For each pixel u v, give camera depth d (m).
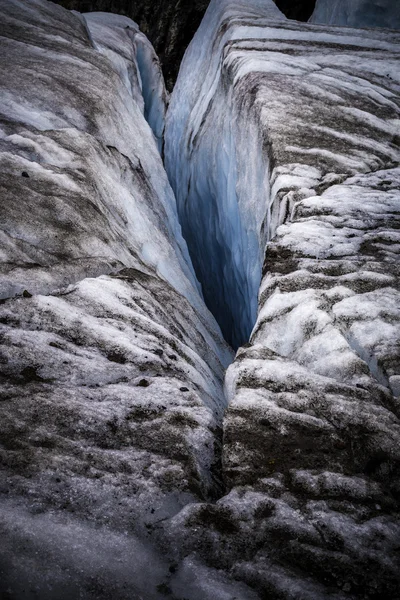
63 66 9.85
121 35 19.31
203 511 1.76
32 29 12.09
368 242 4.30
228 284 9.55
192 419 2.37
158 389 2.55
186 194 12.70
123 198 6.88
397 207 5.06
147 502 1.80
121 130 9.43
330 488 1.96
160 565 1.56
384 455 2.17
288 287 3.64
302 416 2.38
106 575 1.47
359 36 11.90
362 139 6.95
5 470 1.81
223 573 1.54
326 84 8.79
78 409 2.24
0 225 4.07
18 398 2.23
